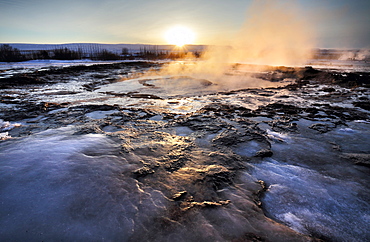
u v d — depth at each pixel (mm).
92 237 1829
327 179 3092
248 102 9102
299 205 2516
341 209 2445
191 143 4285
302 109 7484
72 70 20703
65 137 4172
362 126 5582
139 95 11523
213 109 7547
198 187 2734
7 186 2449
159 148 3908
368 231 2125
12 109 6773
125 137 4352
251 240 1873
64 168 2898
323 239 2035
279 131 5203
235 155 3811
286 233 1979
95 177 2730
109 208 2189
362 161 3584
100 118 5848
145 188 2621
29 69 20578
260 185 2906
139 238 1851
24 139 4004
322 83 15344
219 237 1895
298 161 3666
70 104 8227
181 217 2141
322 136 4879
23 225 1915
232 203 2451
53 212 2086
